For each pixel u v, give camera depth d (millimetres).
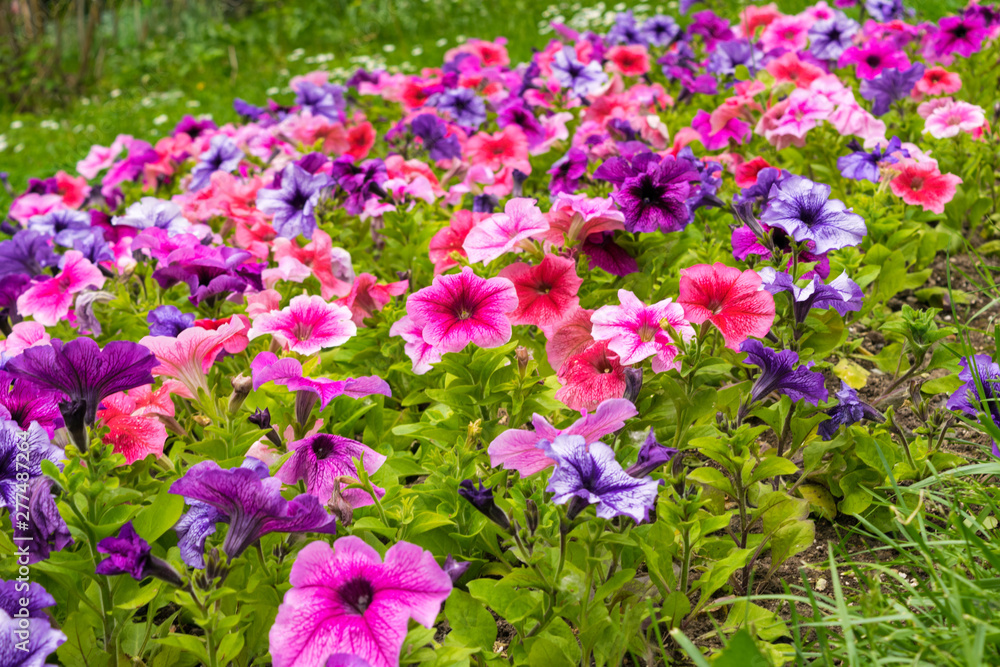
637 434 1151
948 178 1490
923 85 1852
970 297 1515
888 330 1420
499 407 1338
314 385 1144
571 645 1106
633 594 1141
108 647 1114
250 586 1109
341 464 1149
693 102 2203
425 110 2082
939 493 1170
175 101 3816
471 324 1192
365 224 1638
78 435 1103
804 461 1219
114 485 1107
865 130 1617
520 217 1280
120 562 1012
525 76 2197
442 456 1223
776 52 2172
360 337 1400
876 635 1079
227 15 5461
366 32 4457
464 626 1107
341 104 2186
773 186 1311
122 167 2086
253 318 1300
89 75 4676
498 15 4262
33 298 1437
